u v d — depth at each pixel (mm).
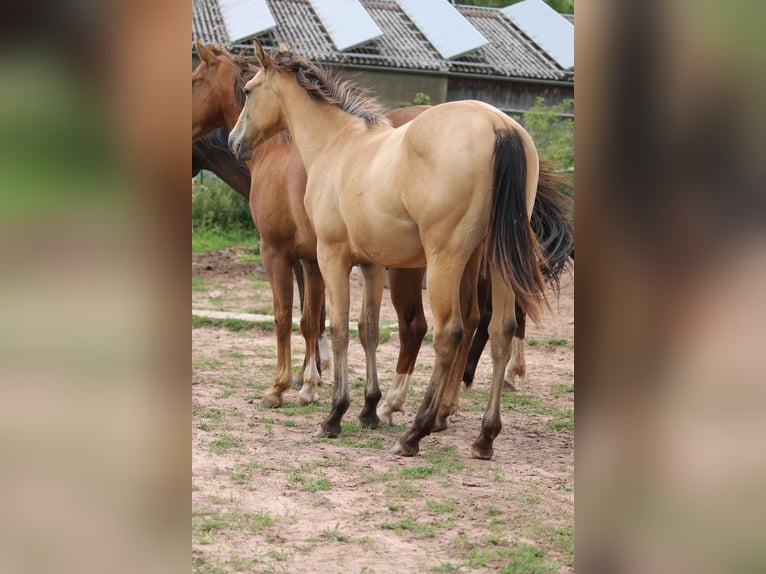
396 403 5164
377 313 5035
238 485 3738
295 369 6848
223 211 15953
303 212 5316
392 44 18688
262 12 17719
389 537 3129
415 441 4379
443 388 4289
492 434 4320
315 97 4895
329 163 4770
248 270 12617
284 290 5562
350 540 3074
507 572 2758
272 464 4125
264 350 7613
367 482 3869
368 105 4941
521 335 6238
